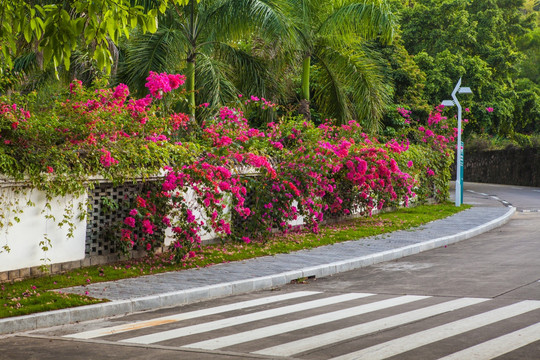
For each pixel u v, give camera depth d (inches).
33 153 382.6
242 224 547.2
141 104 458.9
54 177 392.8
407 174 771.4
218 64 708.7
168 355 241.6
